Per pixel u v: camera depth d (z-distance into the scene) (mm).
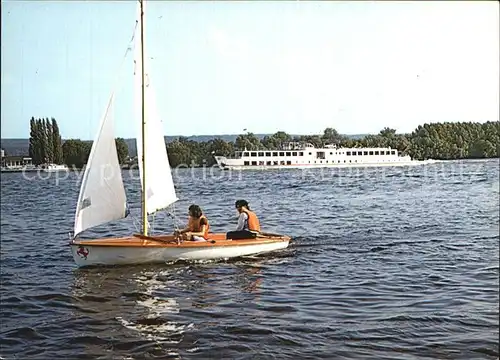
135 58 18344
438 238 22250
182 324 11766
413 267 16594
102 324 11891
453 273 15727
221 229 26406
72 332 11438
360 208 34375
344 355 9992
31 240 24047
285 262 17469
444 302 12875
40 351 10492
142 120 18484
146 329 11523
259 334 11055
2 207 41531
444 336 10742
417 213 31250
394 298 13305
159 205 19016
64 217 34312
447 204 35344
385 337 10758
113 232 26578
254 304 13023
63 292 14398
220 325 11625
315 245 20484
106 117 17484
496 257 17953
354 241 21562
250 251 18359
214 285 14812
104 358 10148
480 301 12883
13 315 12578
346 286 14469
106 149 17609
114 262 17062
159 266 16969
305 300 13266
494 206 33750
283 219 29562
